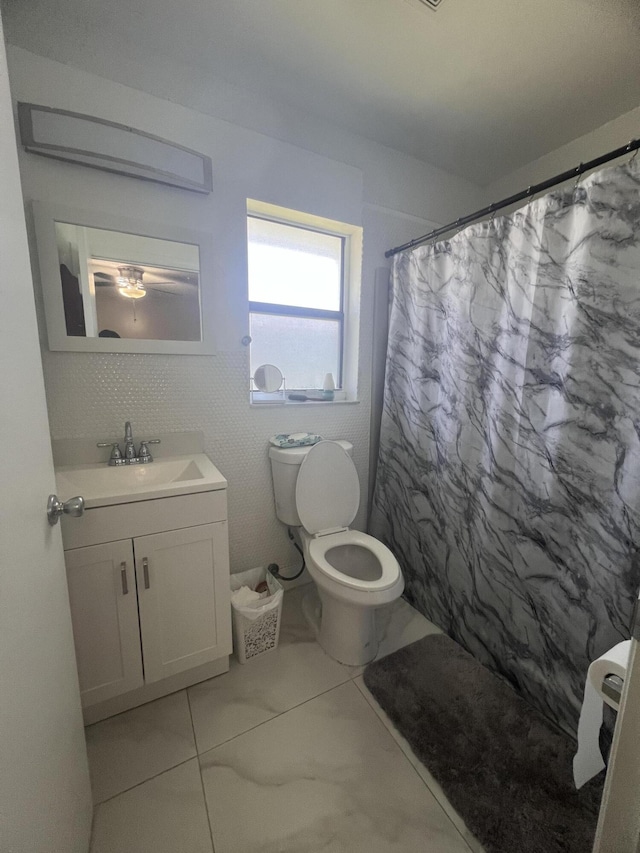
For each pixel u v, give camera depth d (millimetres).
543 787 1043
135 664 1222
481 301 1465
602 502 1114
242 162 1550
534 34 1258
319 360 2051
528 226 1282
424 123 1729
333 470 1771
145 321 1449
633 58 1359
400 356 1918
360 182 1851
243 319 1652
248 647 1477
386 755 1142
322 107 1632
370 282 1989
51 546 765
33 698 613
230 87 1490
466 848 921
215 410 1651
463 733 1196
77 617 1114
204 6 1178
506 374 1370
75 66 1234
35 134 1190
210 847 917
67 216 1275
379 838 938
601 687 507
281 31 1262
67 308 1317
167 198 1430
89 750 1134
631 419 1044
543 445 1264
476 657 1534
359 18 1206
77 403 1387
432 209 2119
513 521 1373
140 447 1506
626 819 396
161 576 1219
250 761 1116
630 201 1014
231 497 1765
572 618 1203
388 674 1428
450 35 1267
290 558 1977
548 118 1690
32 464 681
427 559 1807
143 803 1003
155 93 1361
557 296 1203
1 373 562
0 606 516
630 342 1036
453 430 1610
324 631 1561
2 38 630
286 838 936
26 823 555
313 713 1276
